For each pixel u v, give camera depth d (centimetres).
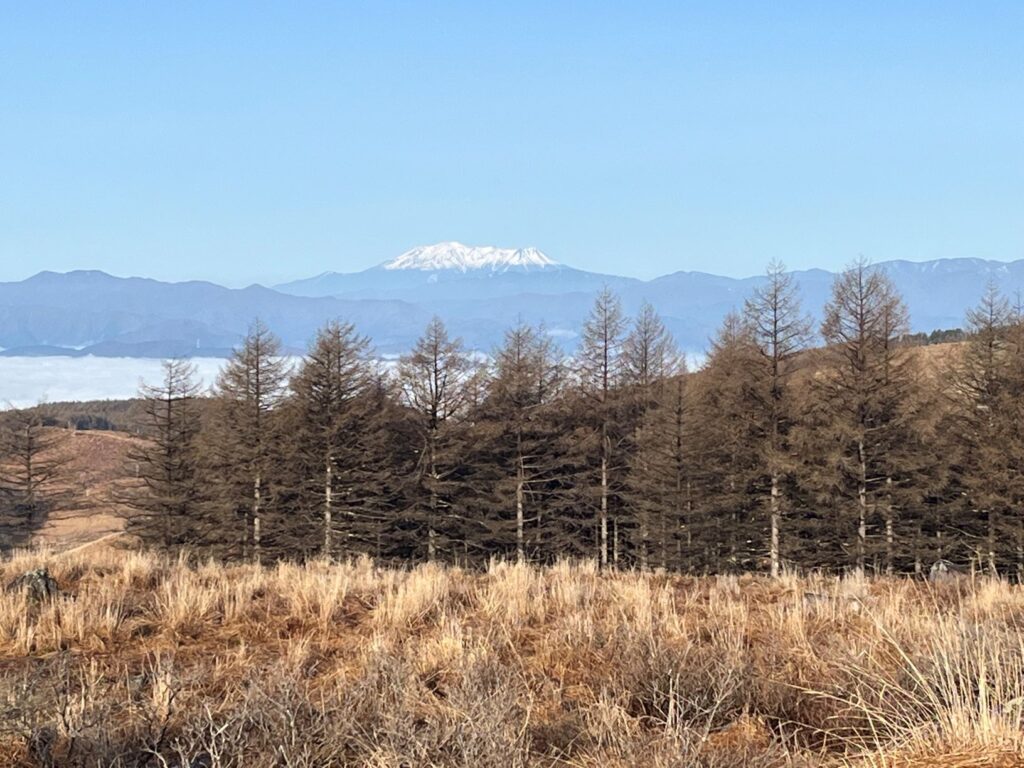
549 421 4281
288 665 659
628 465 4175
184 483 4272
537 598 959
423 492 4272
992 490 3444
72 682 634
